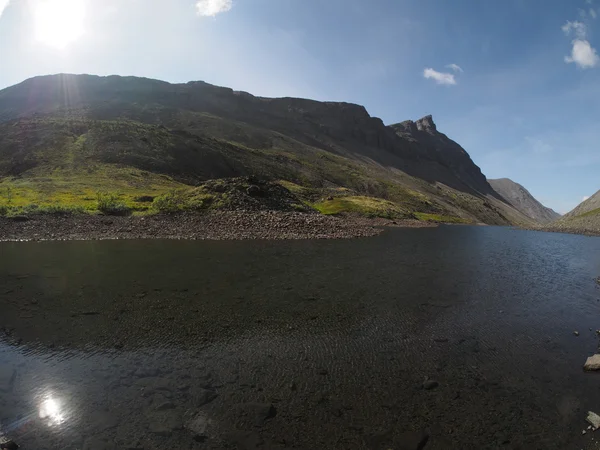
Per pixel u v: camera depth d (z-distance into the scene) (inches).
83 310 693.9
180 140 5703.7
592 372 514.0
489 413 404.8
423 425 377.7
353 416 388.2
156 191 3511.3
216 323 649.0
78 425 356.8
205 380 451.8
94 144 4726.9
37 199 2581.2
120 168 4212.6
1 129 4837.6
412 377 481.7
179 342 564.1
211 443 335.9
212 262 1184.8
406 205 7642.7
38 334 580.1
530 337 643.5
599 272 1366.9
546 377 494.9
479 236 3105.3
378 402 418.0
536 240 2847.0
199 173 5068.9
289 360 517.3
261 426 363.6
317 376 474.0
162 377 455.8
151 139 5374.0
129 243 1556.3
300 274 1066.1
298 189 5703.7
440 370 505.0
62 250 1343.5
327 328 647.1
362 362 520.1
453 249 1932.8
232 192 2797.7
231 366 492.1
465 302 852.6
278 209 2785.4
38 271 996.6
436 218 6387.8
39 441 331.6
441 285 1015.6
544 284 1093.1
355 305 788.0
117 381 442.9
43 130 4891.7
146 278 942.4
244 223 2250.2
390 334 632.4
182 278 954.7
